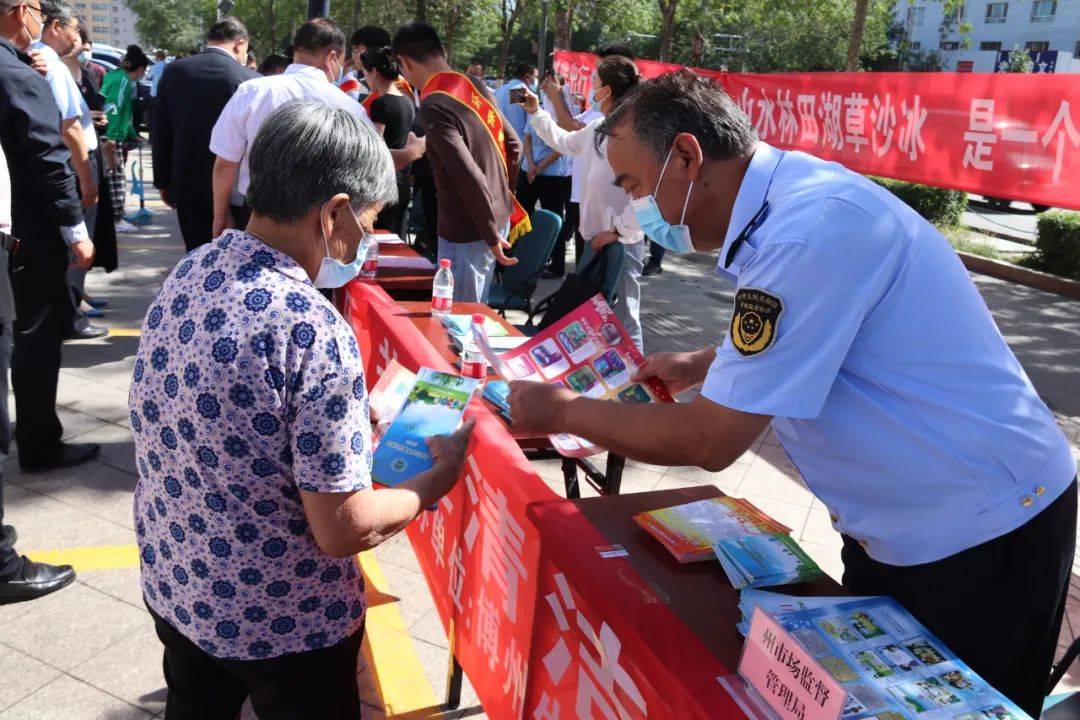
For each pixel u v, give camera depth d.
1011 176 4.74
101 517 3.37
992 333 1.49
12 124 3.14
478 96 4.21
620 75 4.50
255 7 49.59
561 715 1.59
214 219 4.50
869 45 38.94
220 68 4.67
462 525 2.10
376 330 3.11
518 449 1.92
